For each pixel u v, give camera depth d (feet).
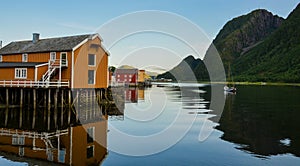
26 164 42.57
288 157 47.42
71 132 65.36
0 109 96.53
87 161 43.96
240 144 54.54
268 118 84.99
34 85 98.58
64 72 108.17
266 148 52.34
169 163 43.57
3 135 61.82
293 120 81.46
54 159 44.73
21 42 135.13
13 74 109.29
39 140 57.47
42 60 116.88
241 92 209.67
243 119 82.69
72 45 109.40
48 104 98.32
